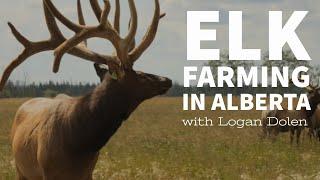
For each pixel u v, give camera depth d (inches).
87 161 287.0
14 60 285.4
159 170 524.4
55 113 293.1
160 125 1179.3
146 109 2075.5
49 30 289.6
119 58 280.5
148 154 622.8
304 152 693.9
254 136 869.8
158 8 284.7
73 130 283.0
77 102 288.0
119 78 277.0
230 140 790.5
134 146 709.9
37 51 287.6
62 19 279.1
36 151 298.8
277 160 580.4
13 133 335.9
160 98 3732.8
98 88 284.4
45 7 288.0
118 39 281.0
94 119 280.8
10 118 1473.9
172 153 628.1
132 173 495.2
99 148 286.4
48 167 288.5
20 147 310.0
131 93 281.3
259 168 532.1
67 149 284.0
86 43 295.9
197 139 818.8
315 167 549.6
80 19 297.7
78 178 288.7
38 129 298.5
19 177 330.6
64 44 269.4
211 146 692.7
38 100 337.4
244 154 616.4
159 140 798.5
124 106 281.9
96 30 277.9
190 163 548.7
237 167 531.5
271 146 703.1
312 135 872.3
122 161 566.6
